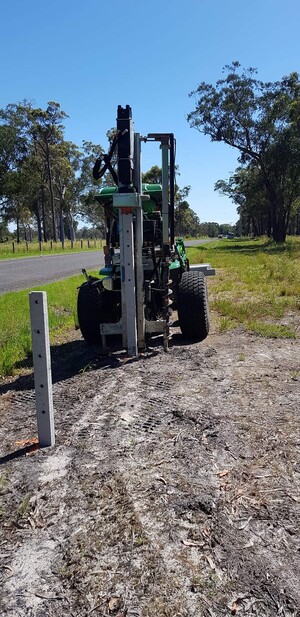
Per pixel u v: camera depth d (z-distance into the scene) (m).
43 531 2.35
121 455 3.05
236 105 35.53
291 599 1.87
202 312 5.93
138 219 5.20
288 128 34.69
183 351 5.54
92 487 2.70
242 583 1.96
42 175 64.19
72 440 3.31
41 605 1.90
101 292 6.20
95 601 1.91
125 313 5.40
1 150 49.91
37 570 2.09
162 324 5.55
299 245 34.00
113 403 3.96
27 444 3.33
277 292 10.12
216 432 3.30
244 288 11.27
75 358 5.62
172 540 2.23
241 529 2.29
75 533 2.32
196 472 2.80
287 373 4.54
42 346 3.14
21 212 64.62
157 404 3.87
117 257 5.87
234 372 4.64
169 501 2.53
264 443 3.12
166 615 1.82
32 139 59.62
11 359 5.62
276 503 2.48
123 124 4.98
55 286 13.30
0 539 2.31
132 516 2.42
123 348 5.89
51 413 3.24
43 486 2.74
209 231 164.00
